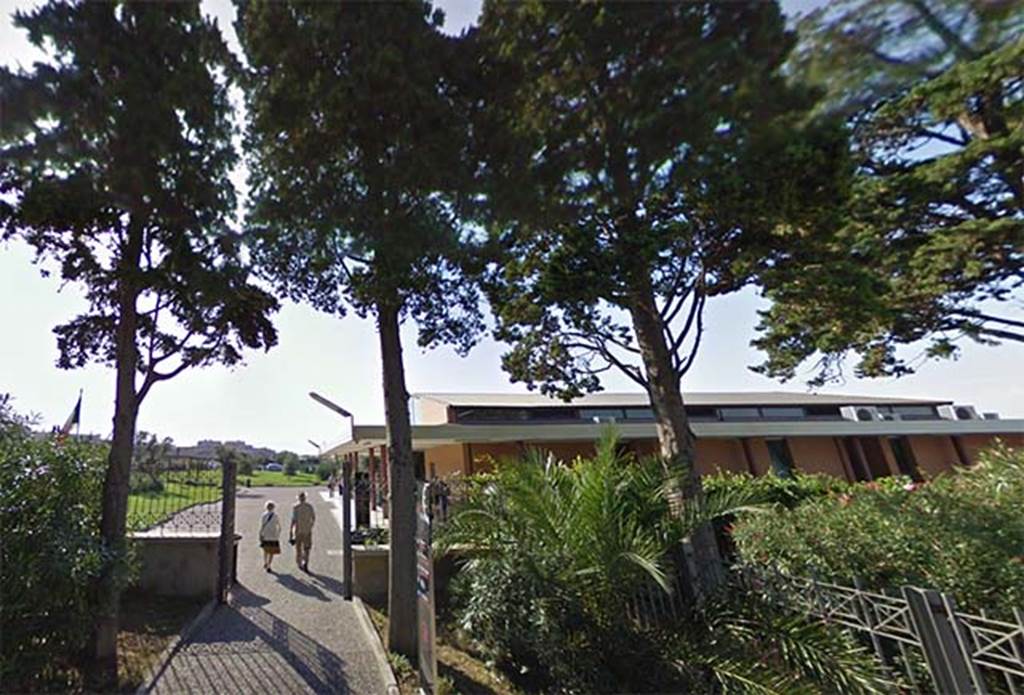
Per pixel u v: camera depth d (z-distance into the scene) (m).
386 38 4.27
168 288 5.75
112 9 4.33
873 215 7.06
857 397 25.91
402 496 5.90
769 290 6.32
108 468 5.36
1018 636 3.10
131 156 4.70
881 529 4.62
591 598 4.66
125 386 5.62
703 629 4.56
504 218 5.22
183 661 5.39
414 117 4.53
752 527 5.74
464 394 21.22
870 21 3.39
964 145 6.97
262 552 11.27
